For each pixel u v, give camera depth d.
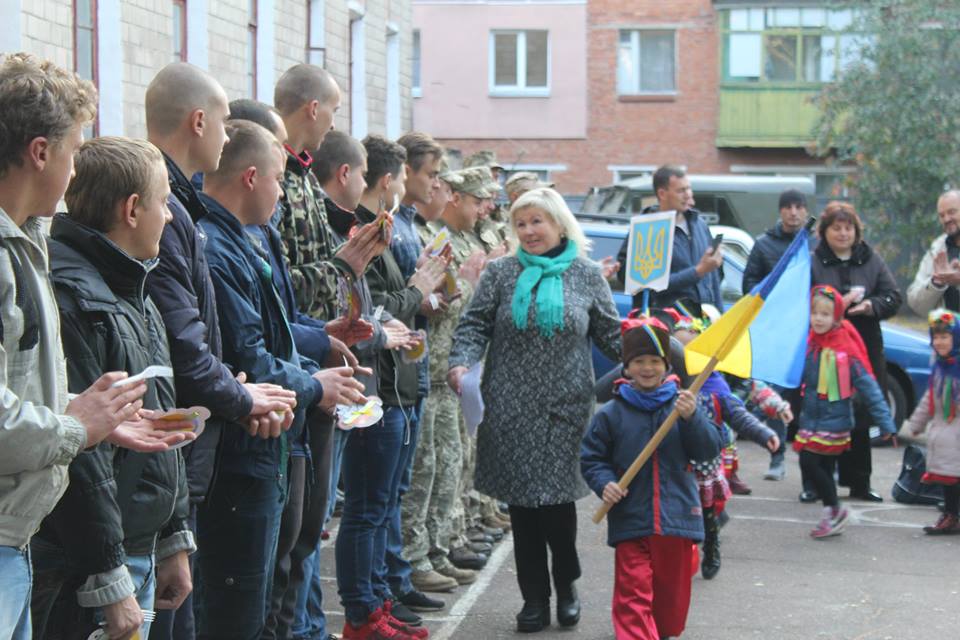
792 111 30.89
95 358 3.17
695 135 31.44
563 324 5.85
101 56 8.87
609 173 31.59
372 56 16.62
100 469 3.08
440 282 6.05
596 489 5.48
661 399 5.58
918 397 11.84
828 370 8.10
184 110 4.03
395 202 6.13
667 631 5.60
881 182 23.39
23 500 2.79
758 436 6.59
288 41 13.11
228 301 4.04
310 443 4.73
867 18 23.33
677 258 8.42
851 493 9.39
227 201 4.26
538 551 6.00
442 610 6.31
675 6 31.12
